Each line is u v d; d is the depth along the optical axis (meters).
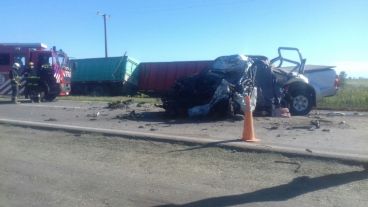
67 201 6.48
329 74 18.36
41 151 9.52
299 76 17.14
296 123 13.71
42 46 28.77
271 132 11.77
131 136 10.61
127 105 20.59
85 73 41.06
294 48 17.31
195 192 6.71
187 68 38.22
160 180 7.31
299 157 8.35
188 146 9.61
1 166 8.34
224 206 6.14
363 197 6.34
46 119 14.84
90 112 17.75
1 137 11.22
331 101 22.45
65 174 7.75
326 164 7.91
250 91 15.05
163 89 39.16
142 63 40.56
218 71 15.71
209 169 7.85
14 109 19.33
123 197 6.59
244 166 7.98
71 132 11.62
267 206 6.09
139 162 8.42
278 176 7.36
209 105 14.83
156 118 15.29
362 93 27.56
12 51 28.58
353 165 7.79
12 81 23.84
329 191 6.61
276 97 16.06
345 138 10.73
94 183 7.23
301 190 6.68
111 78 40.03
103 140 10.45
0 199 6.60
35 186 7.14
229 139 10.30
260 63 16.02
